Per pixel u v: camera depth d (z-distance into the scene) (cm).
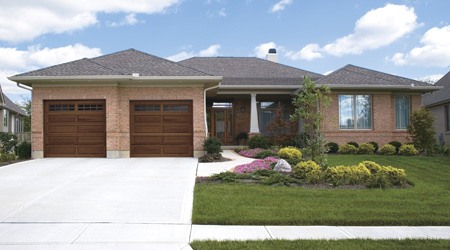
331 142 1847
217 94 2095
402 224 661
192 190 902
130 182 997
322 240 562
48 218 674
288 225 653
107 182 997
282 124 2012
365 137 1944
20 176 1084
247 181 1011
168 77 1511
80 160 1440
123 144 1554
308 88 1284
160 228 626
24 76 1479
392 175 997
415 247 530
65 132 1547
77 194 856
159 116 1577
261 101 2272
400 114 2025
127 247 534
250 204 762
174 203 784
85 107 1549
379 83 1923
